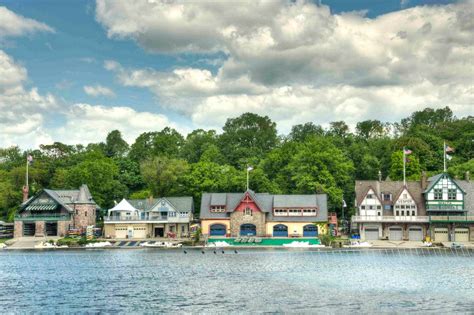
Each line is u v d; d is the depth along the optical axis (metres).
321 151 140.88
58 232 132.75
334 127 187.88
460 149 164.38
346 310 59.75
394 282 76.50
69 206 137.38
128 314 58.19
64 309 60.50
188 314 58.12
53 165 170.62
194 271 85.94
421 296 67.00
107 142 188.12
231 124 184.00
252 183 143.62
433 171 153.12
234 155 167.25
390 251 111.75
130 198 153.38
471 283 75.94
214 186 142.38
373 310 59.69
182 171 147.38
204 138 180.50
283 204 129.38
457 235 125.62
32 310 60.16
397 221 125.88
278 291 69.69
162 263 94.94
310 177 136.12
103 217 142.88
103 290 70.75
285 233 128.75
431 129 179.62
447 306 61.66
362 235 127.56
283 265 92.94
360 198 128.25
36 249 116.50
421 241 125.31
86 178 148.38
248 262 96.25
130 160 170.50
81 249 117.00
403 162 138.00
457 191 126.38
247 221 128.50
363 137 190.25
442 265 93.75
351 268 89.50
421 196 129.38
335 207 142.00
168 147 173.88
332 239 121.56
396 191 129.88
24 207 133.00
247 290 70.38
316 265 93.06
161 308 60.66
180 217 133.25
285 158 153.50
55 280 78.25
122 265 92.69
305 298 65.62
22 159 177.50
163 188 148.25
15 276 81.81
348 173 151.12
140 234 133.12
